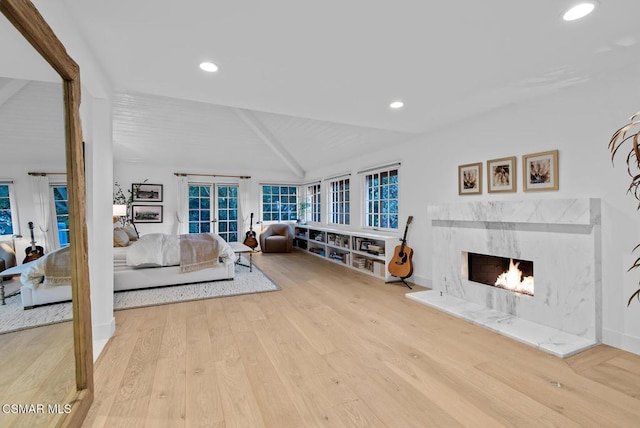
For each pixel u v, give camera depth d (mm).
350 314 3131
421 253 4258
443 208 3637
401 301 3572
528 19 1700
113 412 1611
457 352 2305
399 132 4371
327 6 1589
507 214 2932
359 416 1596
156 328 2758
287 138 6188
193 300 3596
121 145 5887
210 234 5012
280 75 2434
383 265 4645
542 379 1939
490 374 2000
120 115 4828
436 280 3822
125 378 1936
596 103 2441
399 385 1876
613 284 2357
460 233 3488
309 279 4672
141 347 2375
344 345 2422
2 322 1288
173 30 1813
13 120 1313
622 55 2109
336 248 6398
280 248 7285
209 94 2848
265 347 2383
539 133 2834
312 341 2494
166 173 7102
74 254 1551
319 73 2400
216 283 4363
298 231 8125
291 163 7328
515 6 1585
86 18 1689
